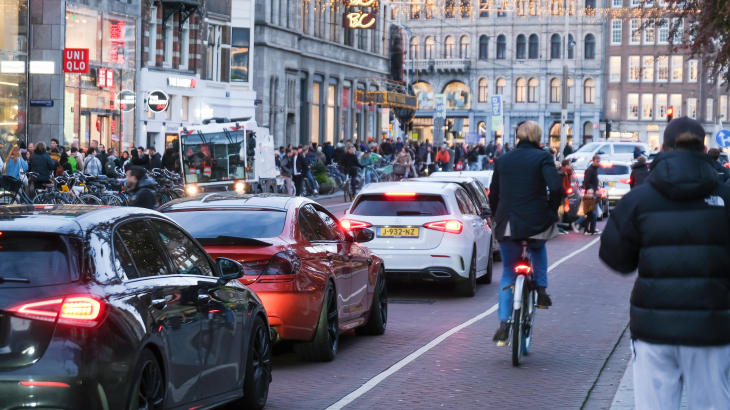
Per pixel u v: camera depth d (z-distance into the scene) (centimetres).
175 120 11125
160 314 1439
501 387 2070
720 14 3828
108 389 1284
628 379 2102
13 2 8562
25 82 8731
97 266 1346
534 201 2262
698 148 1229
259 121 13238
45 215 1406
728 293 1192
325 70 15238
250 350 1802
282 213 2344
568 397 1975
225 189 8206
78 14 9106
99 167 7331
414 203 3481
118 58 9862
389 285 3978
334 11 15712
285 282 2148
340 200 9781
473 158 14575
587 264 4769
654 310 1198
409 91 18262
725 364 1193
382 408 1880
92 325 1280
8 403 1241
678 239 1191
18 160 6388
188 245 1712
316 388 2056
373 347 2561
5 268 1300
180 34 11300
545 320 3028
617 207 1240
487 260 3919
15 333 1259
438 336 2734
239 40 12550
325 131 15300
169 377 1456
